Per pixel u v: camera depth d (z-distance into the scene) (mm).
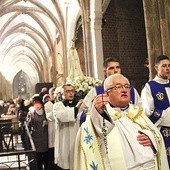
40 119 6418
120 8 15031
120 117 2783
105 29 14602
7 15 25188
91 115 2674
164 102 3990
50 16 22438
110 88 2771
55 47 27297
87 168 2615
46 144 6422
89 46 14617
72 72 8055
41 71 41094
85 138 2686
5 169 6875
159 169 2750
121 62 14609
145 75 14734
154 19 8375
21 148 8609
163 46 8180
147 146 2697
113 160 2607
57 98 6070
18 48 40125
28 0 22266
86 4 14586
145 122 2865
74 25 19953
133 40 14969
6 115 14125
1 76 36562
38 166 6637
